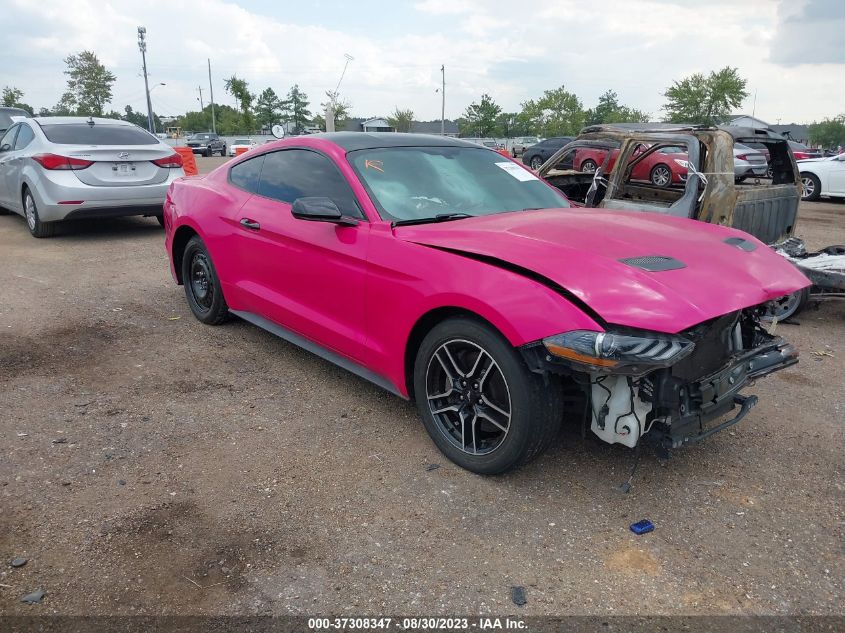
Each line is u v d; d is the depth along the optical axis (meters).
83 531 2.65
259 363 4.50
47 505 2.81
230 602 2.30
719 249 3.17
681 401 2.75
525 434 2.82
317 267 3.76
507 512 2.84
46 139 8.23
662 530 2.74
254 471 3.13
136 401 3.86
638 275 2.73
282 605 2.29
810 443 3.52
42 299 5.86
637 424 2.76
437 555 2.56
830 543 2.68
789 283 3.06
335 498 2.93
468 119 76.31
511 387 2.80
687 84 54.31
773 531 2.76
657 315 2.53
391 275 3.26
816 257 5.95
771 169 6.86
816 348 5.15
